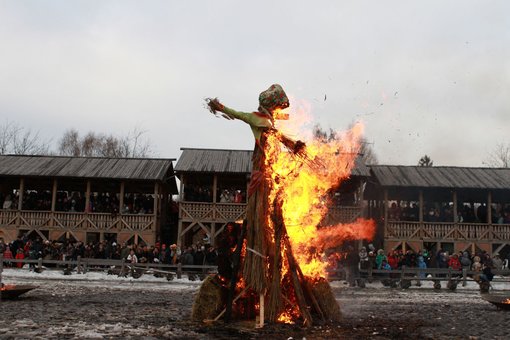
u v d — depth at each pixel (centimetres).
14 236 3322
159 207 3538
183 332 796
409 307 1377
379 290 2219
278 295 879
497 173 3594
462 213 3519
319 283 943
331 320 932
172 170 3725
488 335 864
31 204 3475
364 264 2670
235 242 941
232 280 877
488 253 3297
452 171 3603
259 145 923
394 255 2781
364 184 3656
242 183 3738
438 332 885
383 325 941
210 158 3528
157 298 1481
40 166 3478
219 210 3325
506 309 1279
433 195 3694
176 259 2806
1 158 3612
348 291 2123
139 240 3425
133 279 2436
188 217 3328
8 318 950
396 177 3416
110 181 3597
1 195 3581
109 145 6388
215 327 837
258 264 866
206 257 2644
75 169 3444
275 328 823
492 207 3641
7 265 2800
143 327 858
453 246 3397
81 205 3444
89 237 3566
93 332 789
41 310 1091
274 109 955
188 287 2028
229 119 939
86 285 1944
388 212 3397
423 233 3312
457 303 1534
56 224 3338
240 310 913
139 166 3544
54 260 2755
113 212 3350
